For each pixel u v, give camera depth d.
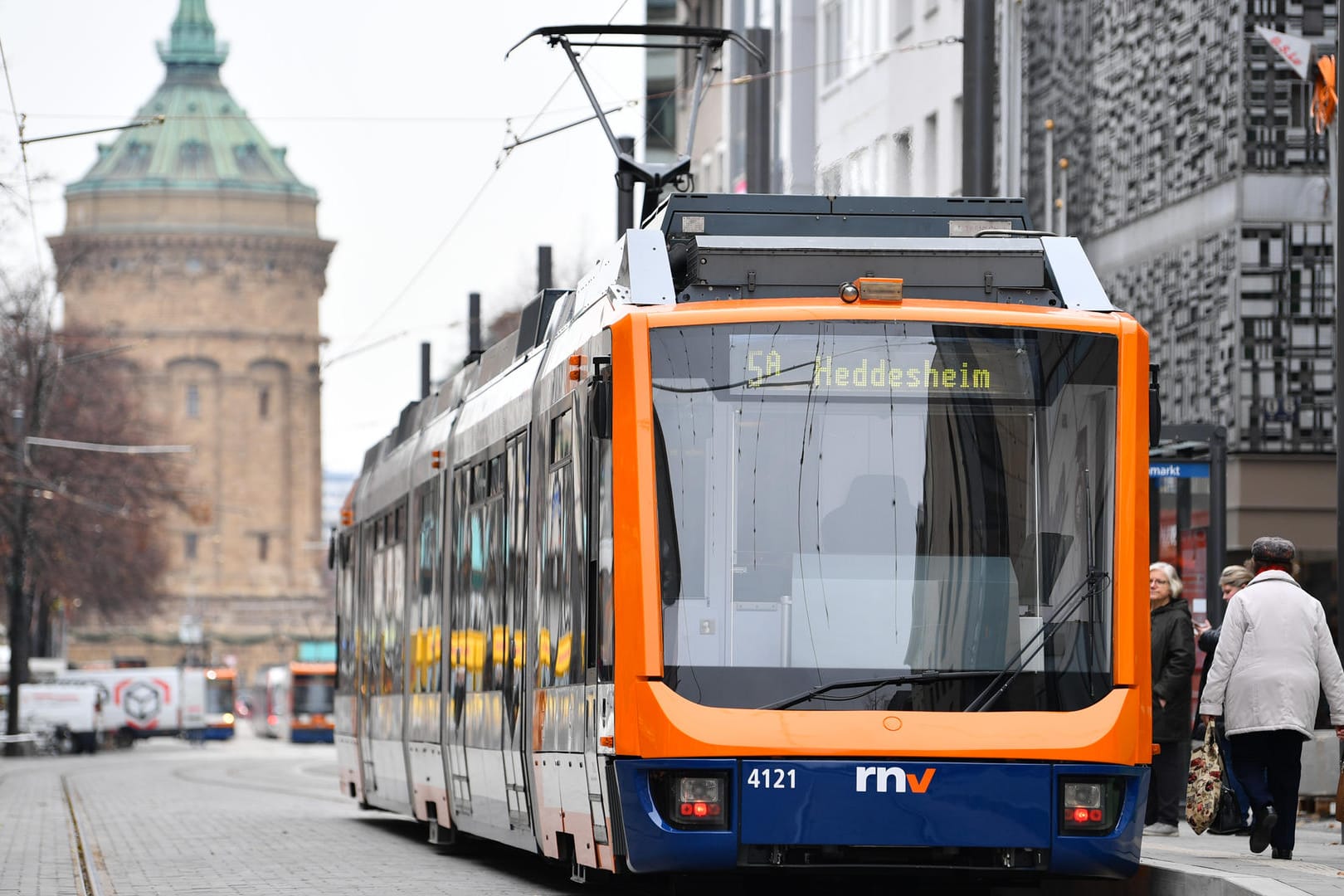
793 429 20.09
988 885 21.70
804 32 74.50
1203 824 23.69
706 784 19.56
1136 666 19.89
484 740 27.61
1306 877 19.27
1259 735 22.12
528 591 24.78
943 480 20.05
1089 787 19.69
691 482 20.00
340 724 43.69
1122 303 52.50
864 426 20.09
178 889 26.27
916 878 22.50
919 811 19.53
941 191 63.38
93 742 128.50
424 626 33.06
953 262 21.02
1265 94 46.41
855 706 19.66
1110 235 53.19
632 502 19.98
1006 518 20.03
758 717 19.58
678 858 19.58
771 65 75.50
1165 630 28.02
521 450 25.56
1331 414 46.22
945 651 19.78
